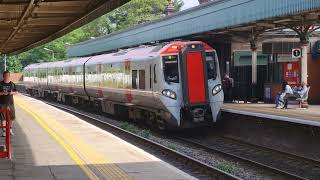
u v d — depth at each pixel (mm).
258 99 28406
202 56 19422
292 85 25188
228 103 25250
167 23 30766
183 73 19203
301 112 18688
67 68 37344
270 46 27000
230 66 29172
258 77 29203
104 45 46281
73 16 16766
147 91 20500
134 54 22688
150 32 33812
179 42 19625
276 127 16906
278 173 12516
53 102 44219
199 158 15070
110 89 26188
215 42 29062
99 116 29375
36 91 54500
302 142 15492
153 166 10312
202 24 26031
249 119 18703
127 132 19141
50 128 17484
